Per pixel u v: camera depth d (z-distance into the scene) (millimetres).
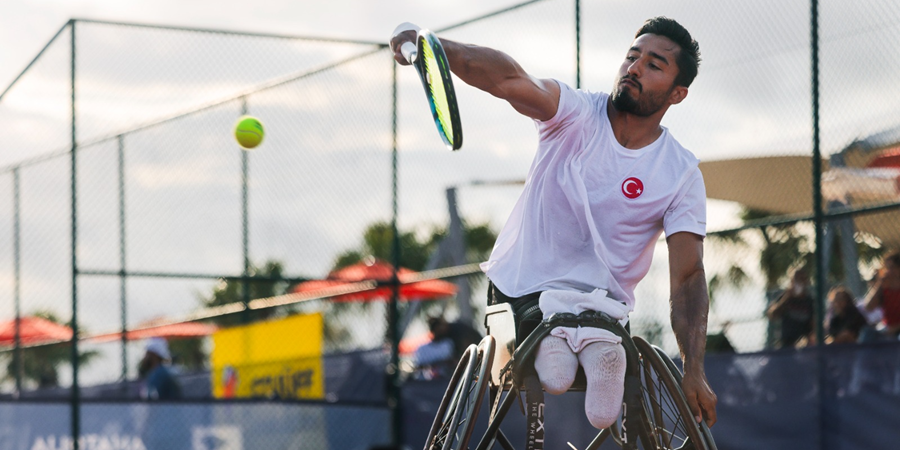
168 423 12961
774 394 9898
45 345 16031
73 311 12773
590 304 4453
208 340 17203
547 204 4688
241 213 14922
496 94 4438
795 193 10680
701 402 4516
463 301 15445
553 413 11430
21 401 13789
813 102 10164
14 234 16578
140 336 16062
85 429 12680
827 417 9469
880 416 9016
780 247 10969
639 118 4699
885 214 10141
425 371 13703
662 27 4656
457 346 13852
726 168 11000
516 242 4836
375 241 15812
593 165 4652
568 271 4668
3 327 18391
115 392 15219
